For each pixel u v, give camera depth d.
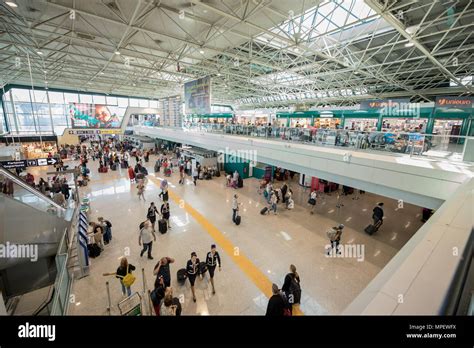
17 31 10.20
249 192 13.16
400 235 8.56
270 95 31.17
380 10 6.82
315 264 6.67
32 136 19.34
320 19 9.91
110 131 25.53
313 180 13.74
